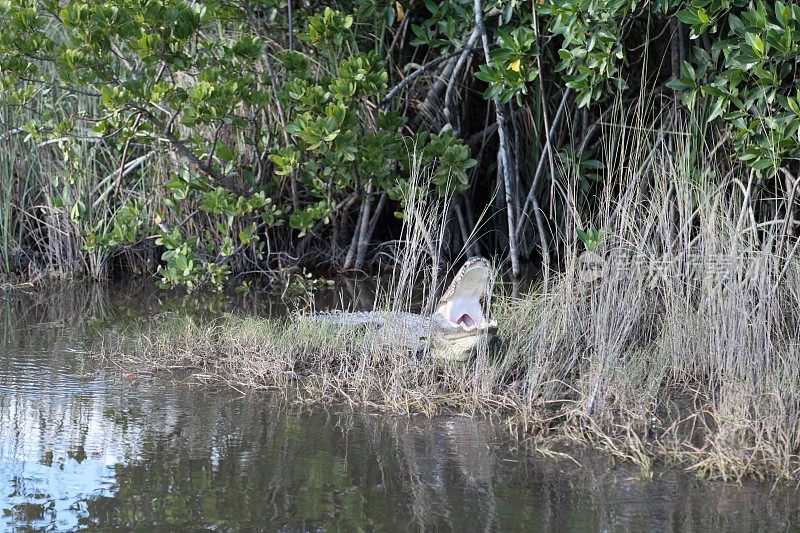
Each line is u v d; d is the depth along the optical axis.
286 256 14.41
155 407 7.69
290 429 7.16
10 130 13.97
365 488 5.96
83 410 7.59
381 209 14.49
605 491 5.89
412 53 15.48
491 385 7.89
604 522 5.41
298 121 12.08
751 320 7.66
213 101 11.67
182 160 13.91
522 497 5.80
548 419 7.10
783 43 9.95
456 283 8.52
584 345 8.59
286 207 13.63
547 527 5.35
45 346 9.71
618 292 8.22
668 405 7.61
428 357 8.53
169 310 11.60
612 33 11.75
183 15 11.68
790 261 8.63
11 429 7.09
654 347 8.76
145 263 14.32
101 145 14.52
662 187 9.06
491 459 6.49
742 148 10.92
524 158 15.02
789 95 11.30
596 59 11.84
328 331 9.51
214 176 13.02
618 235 8.96
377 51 14.48
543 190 14.81
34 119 14.16
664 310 9.23
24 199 14.20
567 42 12.02
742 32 10.58
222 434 7.02
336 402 7.89
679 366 8.30
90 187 14.06
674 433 6.77
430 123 14.84
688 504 5.66
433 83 14.91
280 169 13.67
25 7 11.61
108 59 11.82
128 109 12.02
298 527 5.37
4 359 9.18
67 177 13.88
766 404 6.87
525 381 7.97
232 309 11.65
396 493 5.88
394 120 12.85
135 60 13.93
